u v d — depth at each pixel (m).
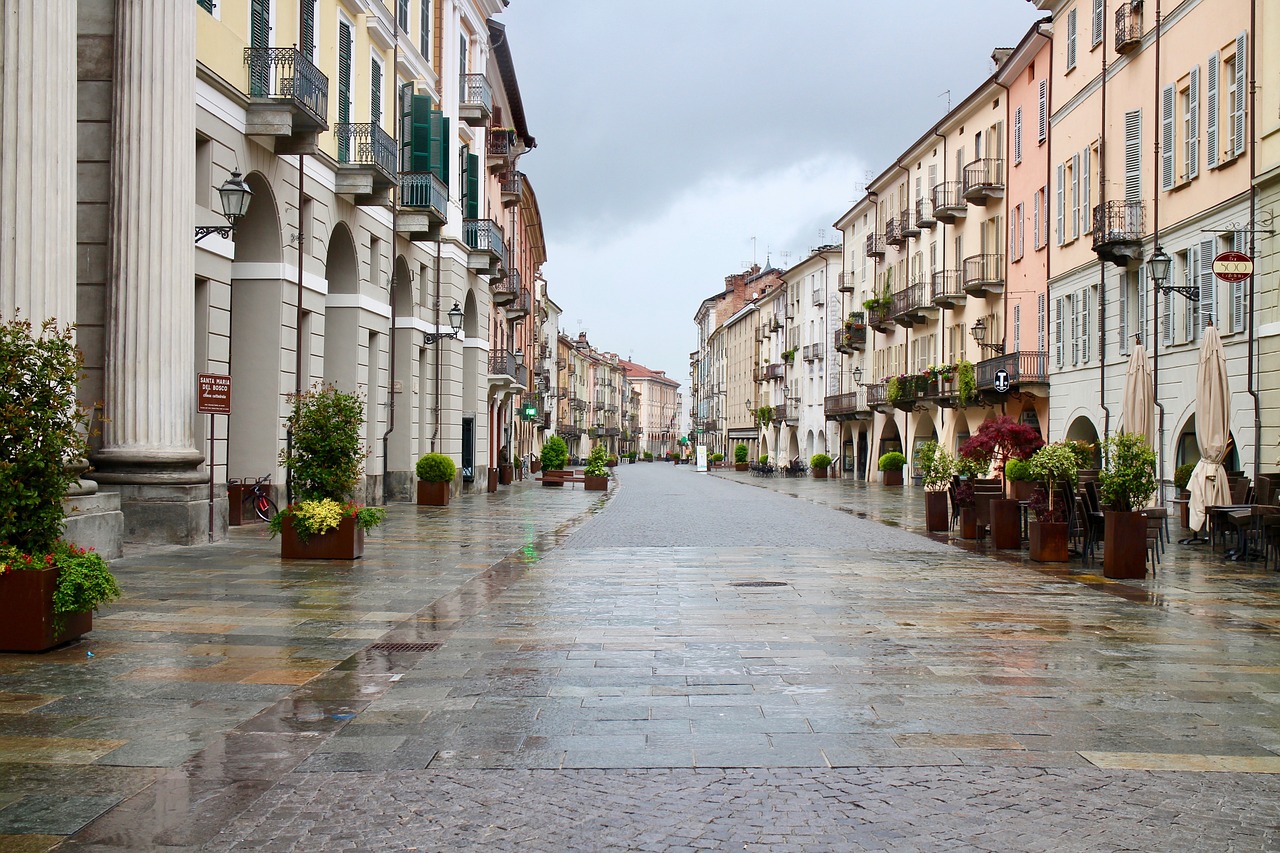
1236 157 21.48
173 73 15.32
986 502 18.94
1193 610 10.75
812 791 5.10
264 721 6.30
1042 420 34.41
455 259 34.22
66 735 5.98
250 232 20.31
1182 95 24.36
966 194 40.19
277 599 11.01
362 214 26.00
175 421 15.67
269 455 20.52
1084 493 15.62
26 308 11.94
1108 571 13.57
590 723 6.29
